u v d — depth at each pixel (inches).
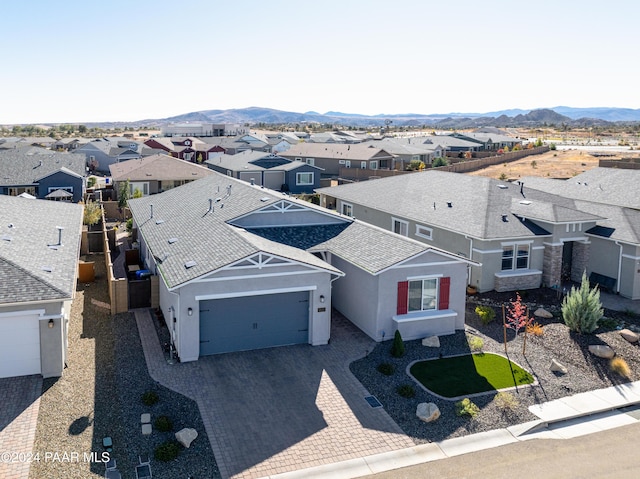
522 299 1050.1
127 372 729.0
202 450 567.8
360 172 2760.8
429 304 889.5
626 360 801.6
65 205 1288.1
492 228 1077.8
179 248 911.0
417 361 788.6
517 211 1165.7
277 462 554.3
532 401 686.5
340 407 660.7
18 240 845.2
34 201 1213.7
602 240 1133.1
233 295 776.3
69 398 653.3
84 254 1371.8
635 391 722.2
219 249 836.6
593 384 737.0
